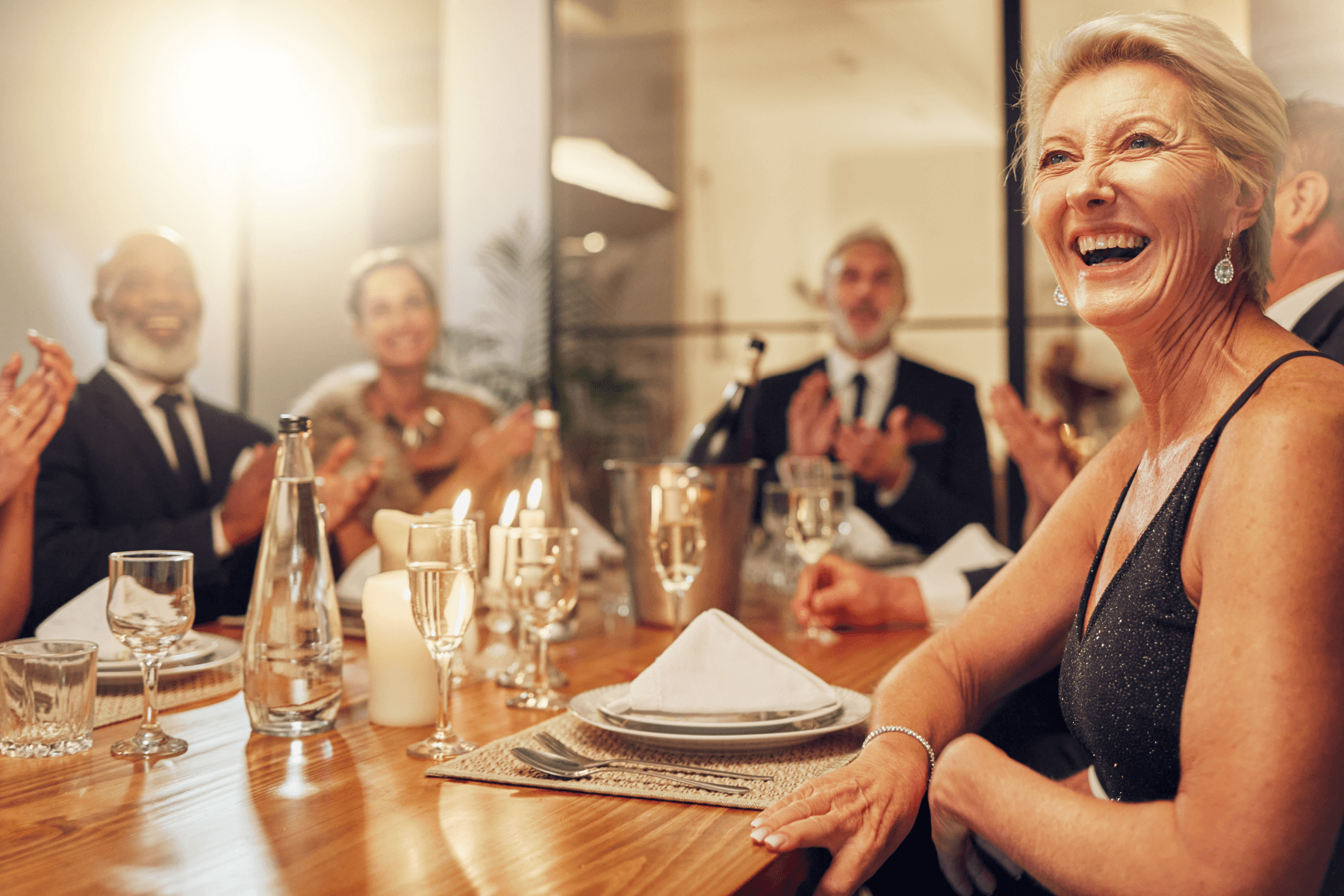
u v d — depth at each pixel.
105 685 1.17
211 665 1.18
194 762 0.90
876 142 5.12
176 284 2.99
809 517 1.66
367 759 0.92
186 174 4.77
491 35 4.71
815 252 5.24
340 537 2.19
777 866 0.70
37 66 4.32
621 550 2.10
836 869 0.78
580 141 5.26
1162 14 0.84
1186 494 0.79
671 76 5.35
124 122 4.57
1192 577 0.78
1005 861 1.05
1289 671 0.66
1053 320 4.61
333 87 4.83
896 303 4.36
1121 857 0.71
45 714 0.92
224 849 0.70
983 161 4.95
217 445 3.07
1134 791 0.85
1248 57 0.81
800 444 3.57
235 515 2.06
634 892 0.63
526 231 4.68
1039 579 1.10
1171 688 0.80
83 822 0.75
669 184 5.40
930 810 0.92
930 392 4.36
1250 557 0.69
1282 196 1.55
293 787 0.84
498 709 1.11
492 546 1.34
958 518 3.59
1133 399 4.48
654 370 5.40
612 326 5.40
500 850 0.70
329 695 1.02
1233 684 0.67
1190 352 0.84
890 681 1.04
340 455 2.03
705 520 1.53
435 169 4.77
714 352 5.37
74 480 2.60
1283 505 0.69
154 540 2.05
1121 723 0.83
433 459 3.98
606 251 5.37
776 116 5.27
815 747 0.99
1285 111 0.82
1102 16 0.87
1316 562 0.67
